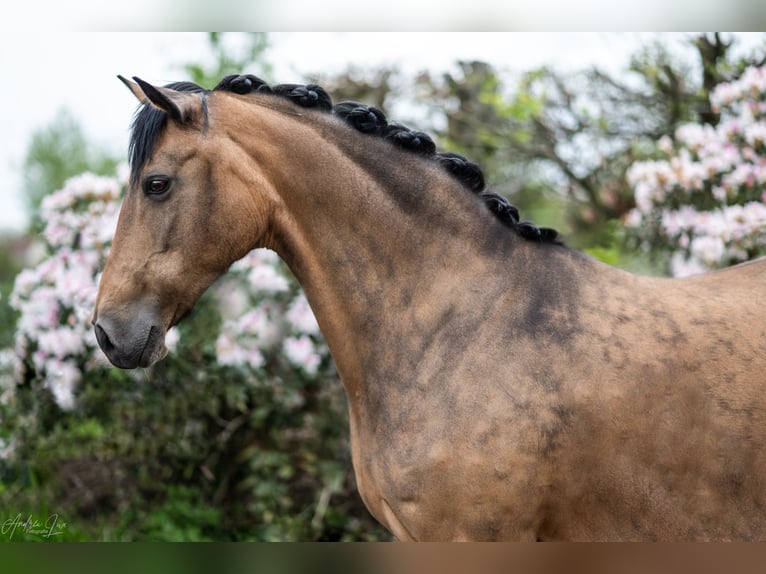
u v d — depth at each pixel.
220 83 2.12
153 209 1.96
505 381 1.87
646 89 5.07
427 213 2.03
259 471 3.61
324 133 2.05
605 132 5.25
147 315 1.96
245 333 3.53
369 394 2.01
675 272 3.74
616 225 4.50
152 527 3.57
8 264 7.35
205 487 3.68
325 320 2.07
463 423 1.86
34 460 3.62
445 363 1.93
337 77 5.33
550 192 5.97
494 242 2.02
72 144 12.28
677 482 1.82
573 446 1.83
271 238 2.07
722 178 3.68
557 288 1.96
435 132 5.51
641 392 1.83
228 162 1.98
